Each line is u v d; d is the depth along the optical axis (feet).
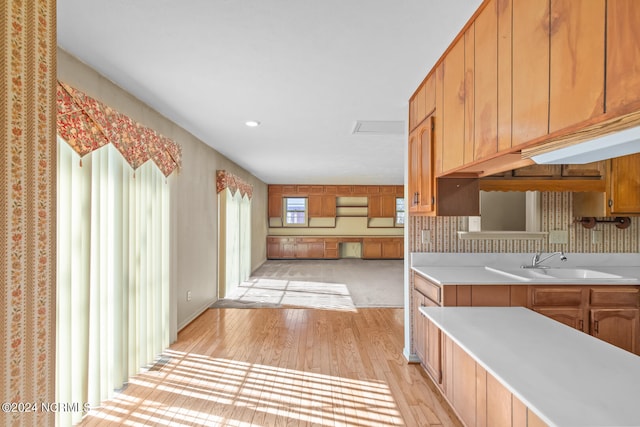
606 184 8.15
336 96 8.52
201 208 13.76
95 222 6.68
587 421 2.42
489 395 4.19
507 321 4.90
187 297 12.46
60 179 5.79
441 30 5.50
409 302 9.33
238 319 13.17
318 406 7.13
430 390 7.75
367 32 5.54
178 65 6.75
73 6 4.79
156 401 7.27
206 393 7.63
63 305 5.83
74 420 6.20
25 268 2.87
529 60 3.83
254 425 6.49
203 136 12.88
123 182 7.64
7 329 2.70
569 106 3.21
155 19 5.14
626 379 3.08
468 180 6.95
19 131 2.81
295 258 31.01
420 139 7.84
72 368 6.11
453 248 9.43
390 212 31.63
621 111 2.65
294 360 9.40
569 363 3.43
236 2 4.72
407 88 8.01
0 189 2.66
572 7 3.16
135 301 8.25
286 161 18.69
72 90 5.84
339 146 14.61
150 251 9.11
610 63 2.75
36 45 2.98
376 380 8.24
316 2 4.74
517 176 8.11
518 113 4.03
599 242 9.30
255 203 25.80
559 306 7.36
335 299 16.39
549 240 9.35
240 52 6.21
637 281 7.34
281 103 9.04
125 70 6.97
